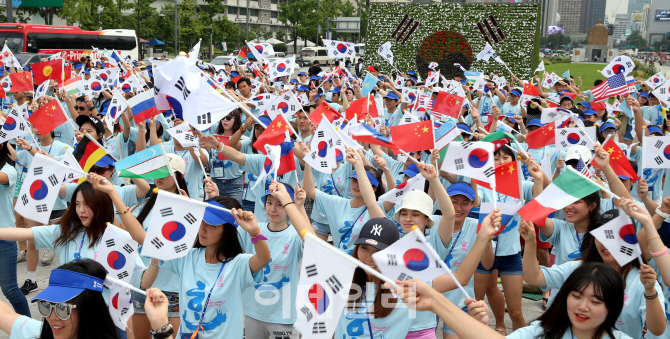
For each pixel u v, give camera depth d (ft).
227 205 13.42
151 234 12.68
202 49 197.16
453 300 16.20
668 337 13.71
